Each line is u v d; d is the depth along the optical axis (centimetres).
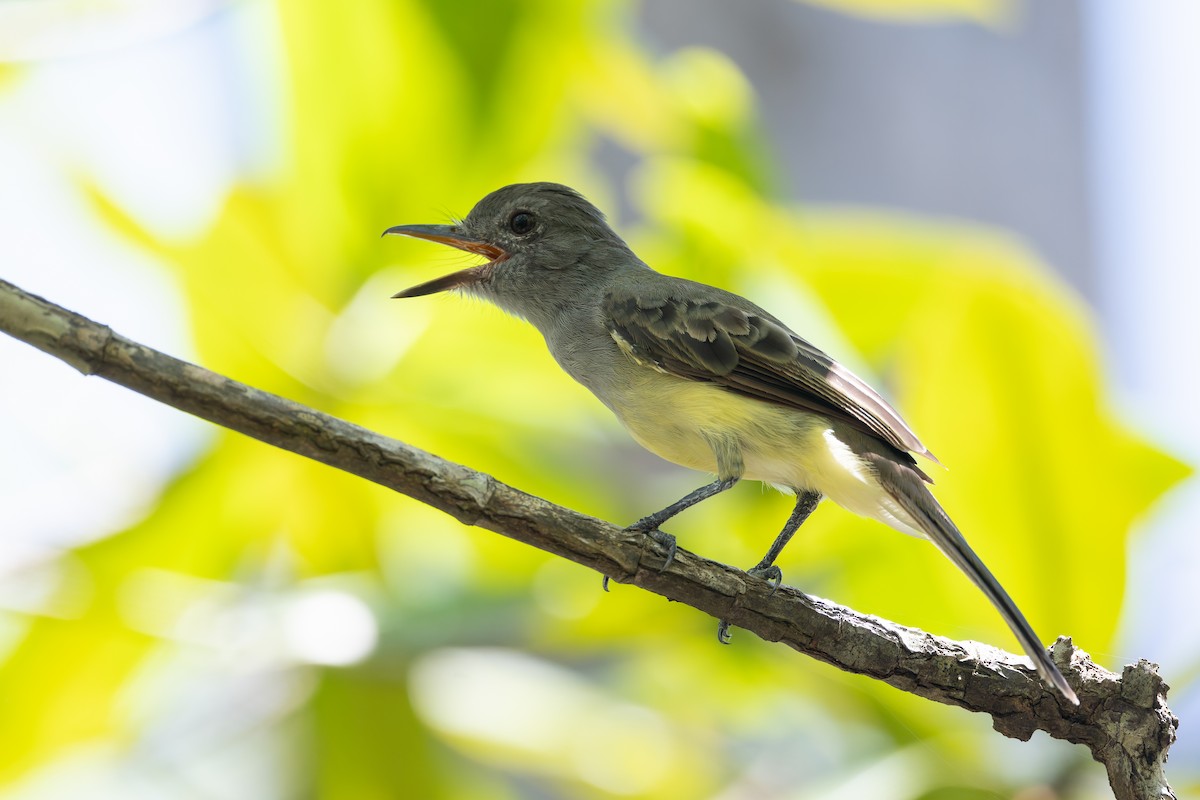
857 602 962
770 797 1036
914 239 988
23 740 898
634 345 995
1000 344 904
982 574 832
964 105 1535
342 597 909
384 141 1001
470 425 998
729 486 956
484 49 962
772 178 1099
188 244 988
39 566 891
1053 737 783
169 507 931
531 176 1049
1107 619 884
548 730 1000
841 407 945
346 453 689
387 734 921
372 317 1008
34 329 636
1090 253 1536
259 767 976
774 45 1526
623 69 1052
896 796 844
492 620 895
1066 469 894
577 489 995
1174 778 899
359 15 984
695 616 911
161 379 653
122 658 901
